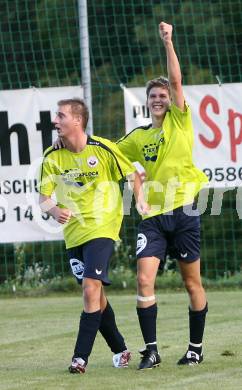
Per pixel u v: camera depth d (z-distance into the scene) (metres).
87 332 19.36
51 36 55.19
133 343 23.28
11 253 48.94
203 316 20.09
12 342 24.06
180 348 22.17
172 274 37.31
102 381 18.25
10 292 36.81
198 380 18.11
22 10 55.53
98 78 52.03
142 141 20.25
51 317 29.08
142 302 19.66
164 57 55.00
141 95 34.25
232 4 54.62
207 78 53.03
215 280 37.38
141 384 17.81
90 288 19.36
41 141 34.62
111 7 57.19
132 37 56.72
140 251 19.75
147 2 56.53
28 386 17.92
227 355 20.94
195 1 54.84
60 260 46.00
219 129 34.47
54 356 21.73
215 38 49.50
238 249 48.12
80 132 19.78
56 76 51.84
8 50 55.78
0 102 34.62
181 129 20.05
